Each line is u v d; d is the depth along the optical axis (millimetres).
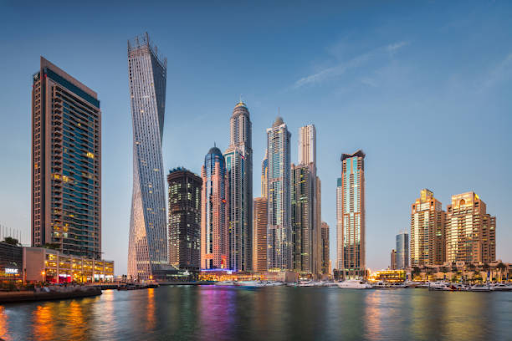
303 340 57938
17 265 168875
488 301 139125
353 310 102562
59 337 57250
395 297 166375
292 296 173875
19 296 110688
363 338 59688
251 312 95562
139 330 64625
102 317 79875
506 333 64312
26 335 58312
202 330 65750
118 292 199000
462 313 94938
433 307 112250
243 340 57562
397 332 65000
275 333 63531
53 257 189375
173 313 90750
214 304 119812
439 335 62250
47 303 109562
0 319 74562
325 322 77062
